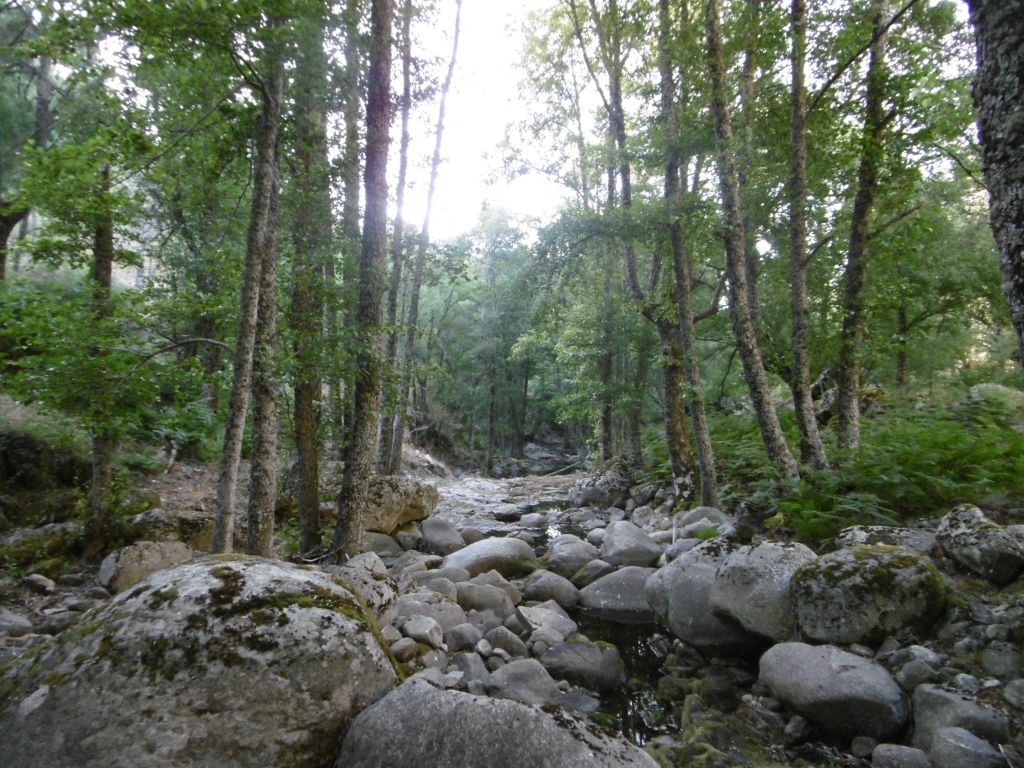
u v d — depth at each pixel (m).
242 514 9.24
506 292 11.80
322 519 9.80
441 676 5.02
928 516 6.94
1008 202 2.32
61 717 2.75
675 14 10.77
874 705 4.22
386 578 5.88
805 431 8.87
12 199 6.23
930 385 14.20
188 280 7.69
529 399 43.06
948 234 13.28
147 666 2.95
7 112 15.00
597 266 14.71
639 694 5.52
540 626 6.75
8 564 6.95
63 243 6.55
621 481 15.36
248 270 5.82
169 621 3.14
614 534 9.71
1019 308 2.31
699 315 13.16
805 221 10.03
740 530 8.22
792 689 4.63
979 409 10.51
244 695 2.96
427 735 2.98
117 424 6.71
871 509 6.98
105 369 6.21
